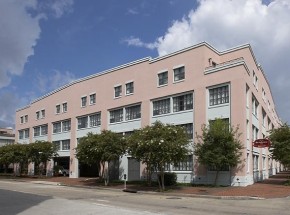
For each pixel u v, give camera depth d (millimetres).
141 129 32031
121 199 23297
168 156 28938
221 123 31031
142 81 42156
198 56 36125
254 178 37094
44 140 60906
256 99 41625
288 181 34312
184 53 37562
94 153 36906
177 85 37688
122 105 44500
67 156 55500
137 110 42688
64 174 57562
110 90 46938
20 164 63531
